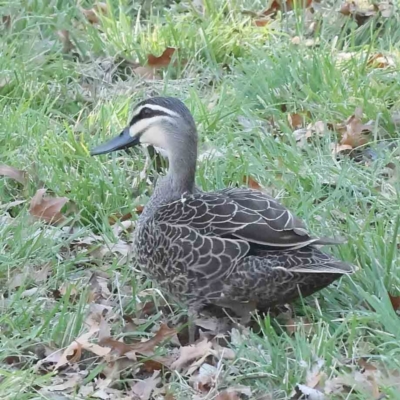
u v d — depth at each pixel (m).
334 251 9.78
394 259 9.59
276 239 8.72
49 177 11.40
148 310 9.58
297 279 8.66
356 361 8.59
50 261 10.13
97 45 14.31
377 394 8.03
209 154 11.64
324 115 12.41
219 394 8.22
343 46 14.45
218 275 8.85
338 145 12.03
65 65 13.89
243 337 8.82
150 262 9.33
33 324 9.30
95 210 11.02
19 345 8.99
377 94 12.83
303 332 8.70
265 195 9.31
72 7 15.01
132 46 14.27
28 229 10.51
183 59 13.96
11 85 13.23
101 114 12.47
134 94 13.19
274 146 11.82
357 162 11.85
